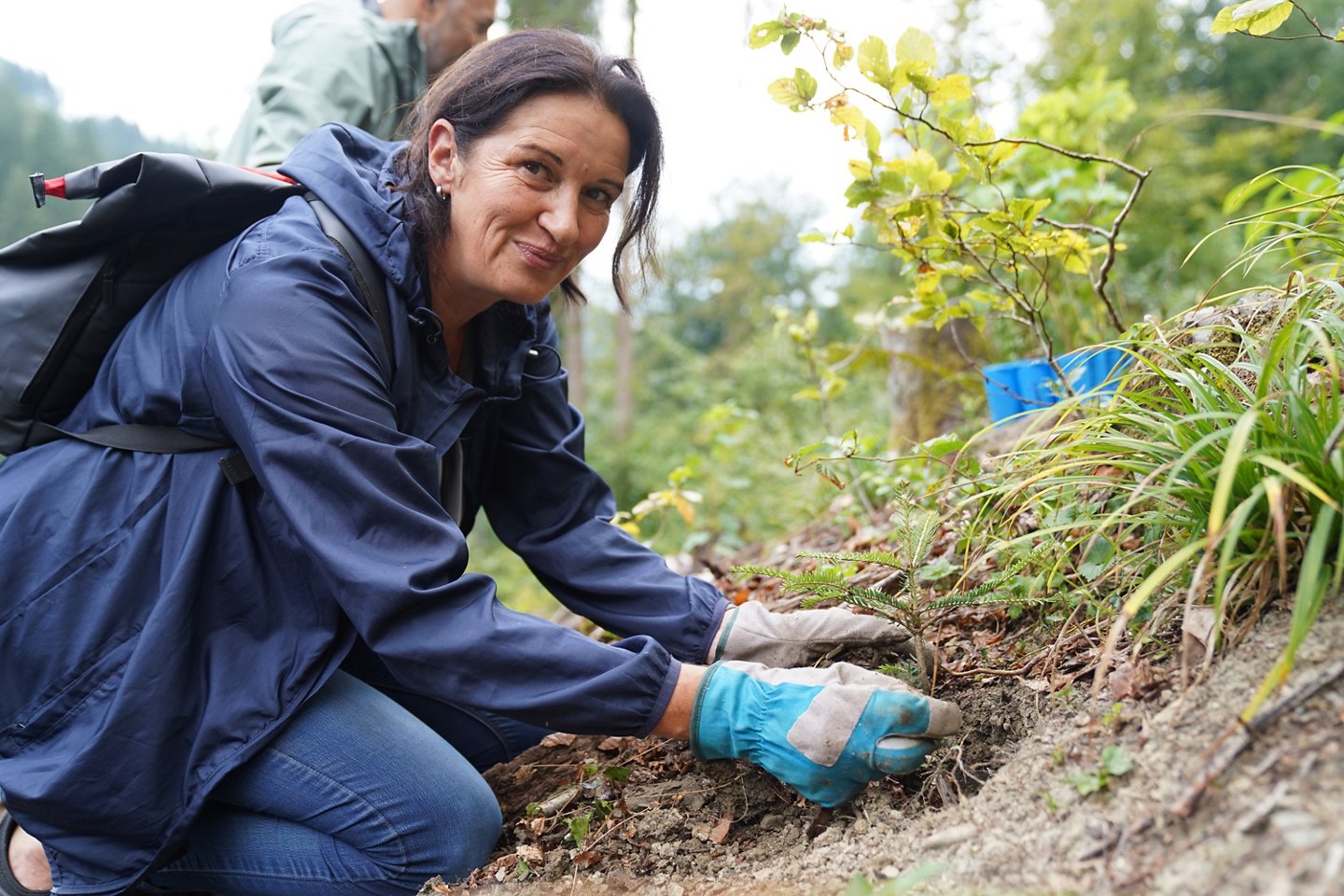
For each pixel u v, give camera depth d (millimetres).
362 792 1588
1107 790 1188
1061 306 3473
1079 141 3555
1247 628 1269
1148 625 1415
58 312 1630
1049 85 7820
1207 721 1180
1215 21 1764
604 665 1493
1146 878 1025
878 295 9867
